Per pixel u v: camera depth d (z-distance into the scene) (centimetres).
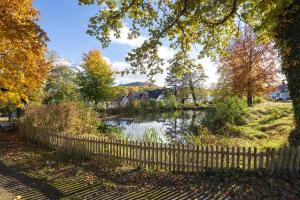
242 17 1032
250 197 656
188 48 1192
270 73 2875
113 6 1070
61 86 3184
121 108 4862
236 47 2955
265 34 1007
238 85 2925
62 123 1538
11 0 974
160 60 1130
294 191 671
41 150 1309
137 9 1095
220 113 1941
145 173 891
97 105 3862
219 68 3170
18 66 1290
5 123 2388
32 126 1546
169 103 5884
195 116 3916
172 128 2450
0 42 1049
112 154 1039
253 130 1664
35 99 2288
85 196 721
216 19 1113
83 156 1125
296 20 811
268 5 869
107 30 1046
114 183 812
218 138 1343
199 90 6838
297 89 841
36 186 811
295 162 759
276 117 1927
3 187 807
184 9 993
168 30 1138
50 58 3372
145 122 3456
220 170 822
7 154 1249
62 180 861
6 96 1478
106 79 3688
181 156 892
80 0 963
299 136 840
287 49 810
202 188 733
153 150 937
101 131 1955
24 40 895
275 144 1212
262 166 789
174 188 750
